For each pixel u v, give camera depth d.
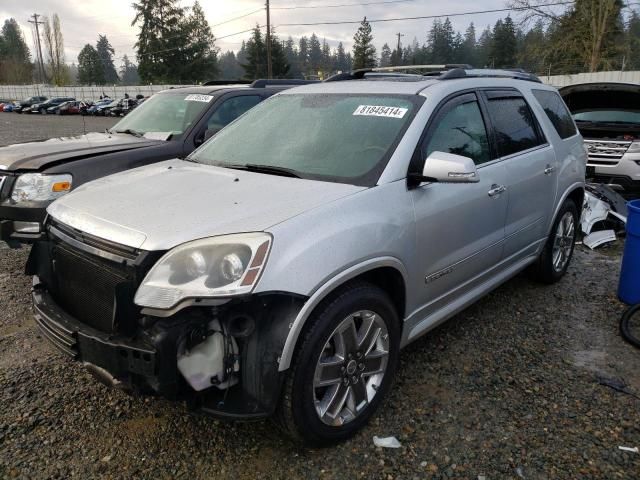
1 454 2.64
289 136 3.51
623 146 8.13
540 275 4.86
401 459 2.66
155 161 5.55
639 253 4.36
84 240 2.63
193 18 74.75
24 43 123.38
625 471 2.57
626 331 3.88
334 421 2.66
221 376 2.35
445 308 3.49
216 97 6.32
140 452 2.69
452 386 3.28
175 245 2.35
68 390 3.20
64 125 31.25
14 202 4.79
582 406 3.08
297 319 2.35
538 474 2.55
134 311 2.34
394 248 2.81
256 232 2.37
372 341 2.82
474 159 3.56
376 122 3.28
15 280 4.96
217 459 2.65
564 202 4.77
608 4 31.44
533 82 4.75
